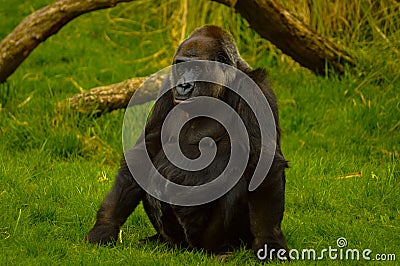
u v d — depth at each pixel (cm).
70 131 2886
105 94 3006
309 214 2212
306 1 3809
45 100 3173
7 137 2852
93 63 3884
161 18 4319
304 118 3206
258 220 1711
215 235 1761
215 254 1798
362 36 3844
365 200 2342
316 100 3366
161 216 1789
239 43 3912
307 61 3469
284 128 3155
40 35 3095
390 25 3709
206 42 1756
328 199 2327
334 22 3841
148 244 1894
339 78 3534
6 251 1764
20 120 2986
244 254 1781
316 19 3834
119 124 3017
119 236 1869
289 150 2884
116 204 1809
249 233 1817
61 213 2123
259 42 3959
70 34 4288
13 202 2164
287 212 2241
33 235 1909
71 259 1734
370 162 2802
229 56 1775
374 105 3198
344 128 3108
